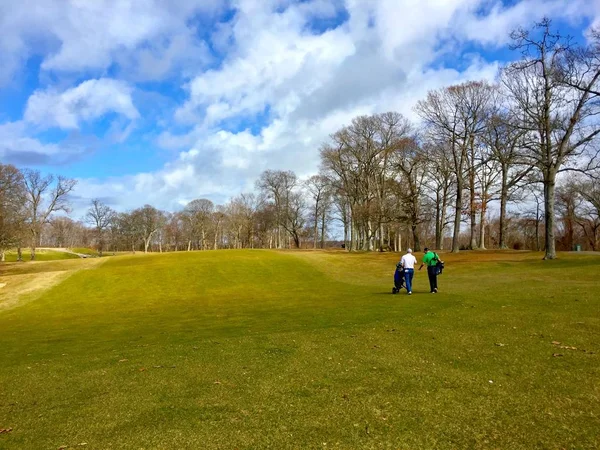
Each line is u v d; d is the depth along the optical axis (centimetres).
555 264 2870
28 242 5747
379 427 524
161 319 1745
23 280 3266
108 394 704
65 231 13462
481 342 909
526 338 922
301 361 838
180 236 12231
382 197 5694
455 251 4547
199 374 790
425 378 698
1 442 529
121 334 1395
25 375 869
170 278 3347
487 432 500
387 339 980
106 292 2953
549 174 3122
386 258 4372
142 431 543
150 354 980
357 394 639
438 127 4597
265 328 1245
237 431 530
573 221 6366
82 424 578
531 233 7550
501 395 610
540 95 3180
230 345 1018
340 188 5931
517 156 3297
